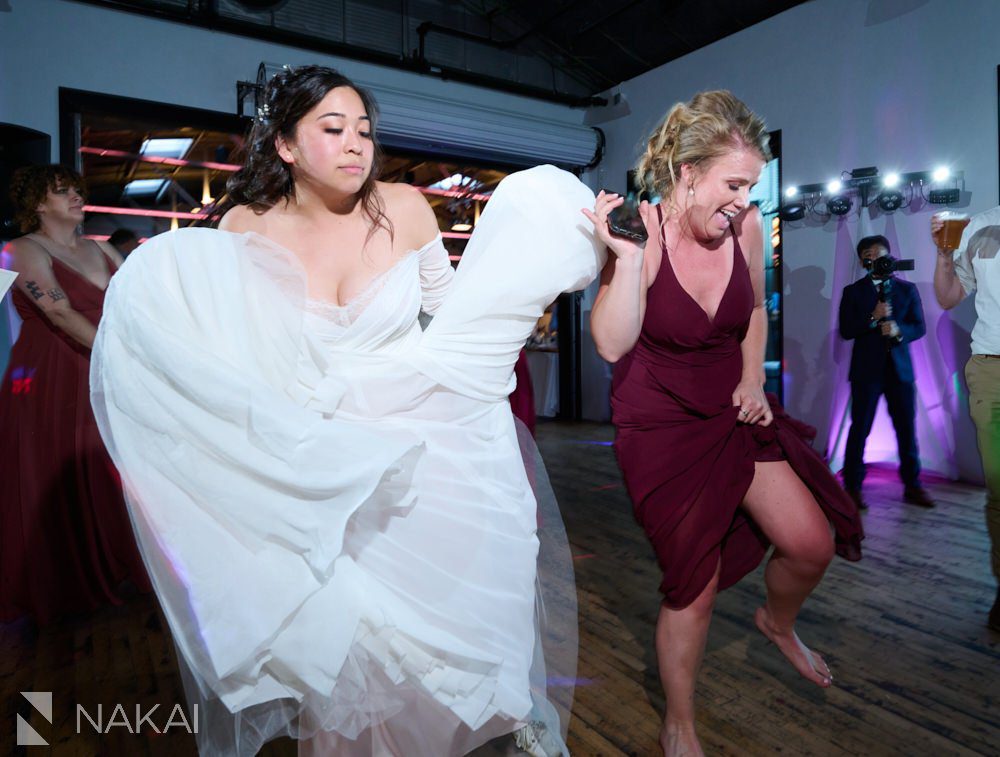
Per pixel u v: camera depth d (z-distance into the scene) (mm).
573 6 6652
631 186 7414
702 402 1636
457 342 1422
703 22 6383
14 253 2557
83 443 2664
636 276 1462
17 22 4836
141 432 1217
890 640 2283
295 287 1308
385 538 1314
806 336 5773
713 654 2191
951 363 4844
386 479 1275
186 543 1193
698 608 1595
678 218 1641
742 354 1796
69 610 2627
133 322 1211
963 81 4832
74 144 5078
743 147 1529
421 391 1403
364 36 6434
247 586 1175
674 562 1582
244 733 1334
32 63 4895
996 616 2334
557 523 1713
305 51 5996
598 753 1697
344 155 1317
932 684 1996
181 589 1209
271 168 1418
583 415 8086
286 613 1163
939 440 4926
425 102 6418
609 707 1908
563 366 8070
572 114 7797
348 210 1452
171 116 5430
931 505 4051
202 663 1205
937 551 3205
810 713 1852
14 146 4898
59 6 4977
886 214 5219
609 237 1435
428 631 1279
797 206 5664
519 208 1456
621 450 1711
